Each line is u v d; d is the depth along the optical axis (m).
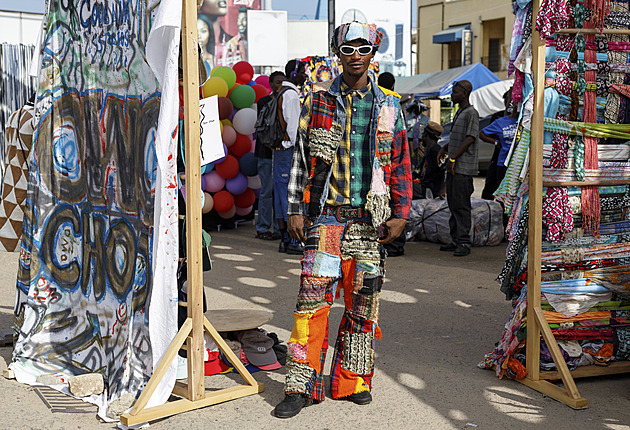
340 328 3.83
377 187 3.57
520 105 4.16
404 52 29.75
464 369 4.30
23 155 4.72
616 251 4.23
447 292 6.33
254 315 4.51
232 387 3.84
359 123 3.60
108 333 4.05
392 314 5.57
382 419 3.53
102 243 4.11
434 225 9.07
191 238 3.54
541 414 3.62
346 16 28.47
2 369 4.32
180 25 3.35
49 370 4.21
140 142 3.73
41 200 4.41
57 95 4.40
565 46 4.05
